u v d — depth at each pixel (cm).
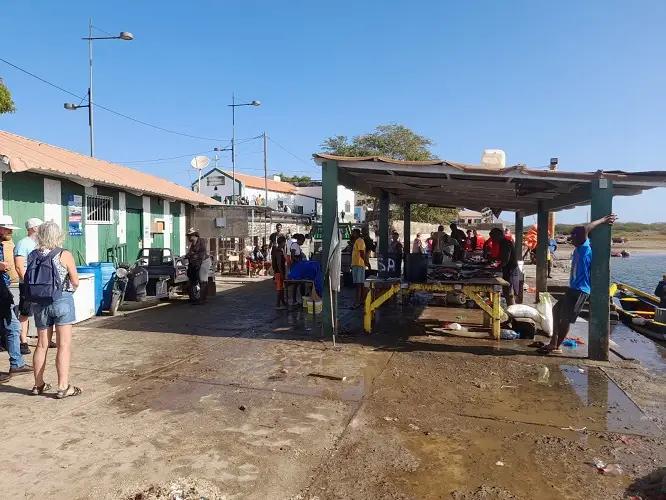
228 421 473
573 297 714
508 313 845
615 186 770
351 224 1834
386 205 1257
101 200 1289
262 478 368
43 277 521
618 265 3003
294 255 1298
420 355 718
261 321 972
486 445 432
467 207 1589
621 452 421
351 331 878
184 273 1236
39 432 442
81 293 955
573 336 865
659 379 624
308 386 578
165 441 427
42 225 529
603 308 700
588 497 351
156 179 1836
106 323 945
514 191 991
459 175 773
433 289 838
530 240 2431
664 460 407
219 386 575
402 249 1591
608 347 705
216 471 377
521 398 550
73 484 355
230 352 727
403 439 441
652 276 2308
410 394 556
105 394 544
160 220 1638
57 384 575
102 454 402
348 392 559
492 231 1023
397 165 730
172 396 540
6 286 592
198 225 2039
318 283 1099
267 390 562
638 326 1012
